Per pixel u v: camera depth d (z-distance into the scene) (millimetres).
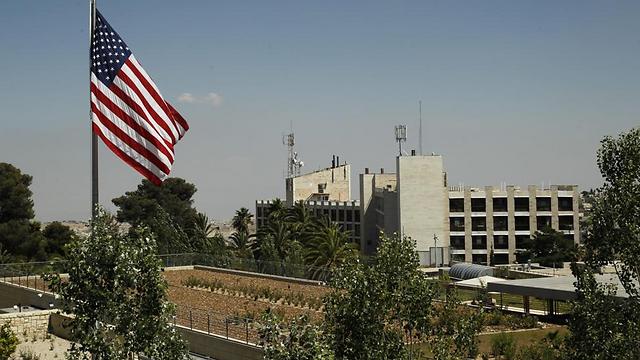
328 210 145625
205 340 37438
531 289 50281
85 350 19375
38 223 102938
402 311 22344
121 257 19625
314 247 88438
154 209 130125
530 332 44906
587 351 22641
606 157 23453
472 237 124875
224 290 58781
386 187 134375
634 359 22203
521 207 126125
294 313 46781
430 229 117625
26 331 48906
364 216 135125
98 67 24031
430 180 117688
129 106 24203
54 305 50812
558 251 104000
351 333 21062
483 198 125125
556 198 126688
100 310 19500
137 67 24688
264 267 68000
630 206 22609
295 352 18812
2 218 100688
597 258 23469
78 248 19969
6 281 62969
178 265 74875
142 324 19641
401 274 22312
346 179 159500
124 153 23891
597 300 22859
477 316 26562
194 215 127625
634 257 22625
